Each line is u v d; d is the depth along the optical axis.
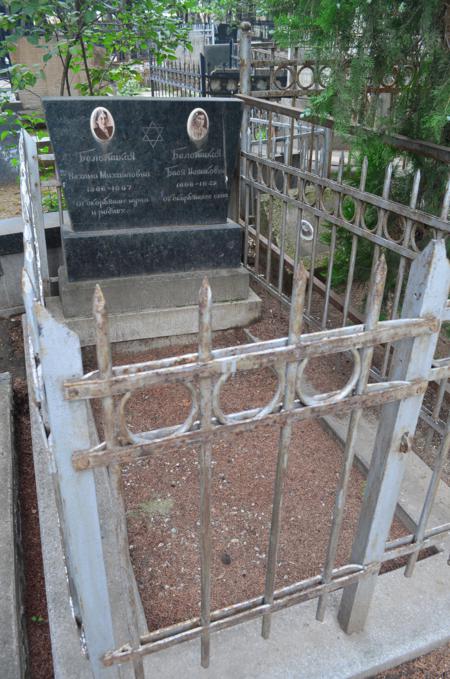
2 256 4.67
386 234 3.09
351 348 1.41
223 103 4.04
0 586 2.21
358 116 3.28
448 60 2.87
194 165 4.15
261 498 2.80
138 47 5.95
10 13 5.30
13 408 3.47
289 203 3.95
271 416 1.41
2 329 4.69
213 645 1.99
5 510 2.58
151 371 1.23
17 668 1.92
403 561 2.43
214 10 10.22
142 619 2.11
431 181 3.34
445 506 2.67
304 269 1.25
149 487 2.87
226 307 4.34
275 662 1.95
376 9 2.80
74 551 1.40
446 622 2.12
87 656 1.68
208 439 1.37
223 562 2.45
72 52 5.46
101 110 3.76
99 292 1.09
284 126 7.09
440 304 1.49
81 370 1.18
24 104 7.79
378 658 1.98
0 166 8.15
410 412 1.62
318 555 2.48
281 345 1.35
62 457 1.26
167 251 4.20
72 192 3.93
